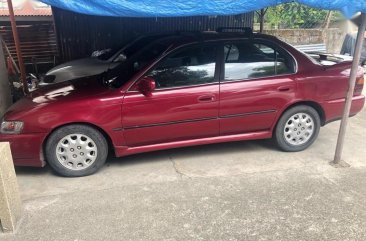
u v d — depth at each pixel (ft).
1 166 10.34
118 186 13.60
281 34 40.19
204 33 16.01
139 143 14.57
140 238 10.62
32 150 13.64
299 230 10.90
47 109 13.42
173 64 14.51
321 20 42.04
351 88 14.17
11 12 23.52
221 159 15.79
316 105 16.05
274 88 15.24
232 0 12.32
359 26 13.51
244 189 13.25
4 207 10.68
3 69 19.39
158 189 13.33
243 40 15.26
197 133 15.05
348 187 13.33
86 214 11.83
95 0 11.48
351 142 17.54
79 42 33.53
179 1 12.01
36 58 36.52
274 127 15.96
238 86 14.90
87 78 16.70
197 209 12.01
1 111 18.92
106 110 13.71
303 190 13.14
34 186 13.71
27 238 10.69
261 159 15.72
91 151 14.17
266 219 11.44
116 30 34.12
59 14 32.30
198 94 14.49
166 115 14.35
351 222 11.27
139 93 14.07
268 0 12.56
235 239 10.53
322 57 18.92
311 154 16.17
